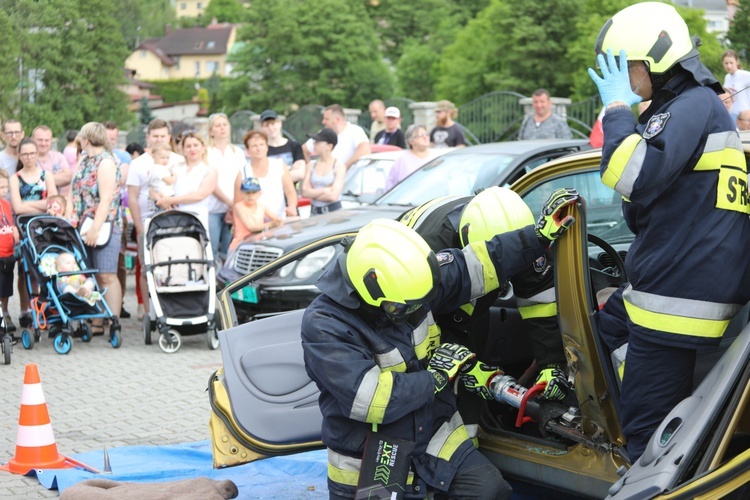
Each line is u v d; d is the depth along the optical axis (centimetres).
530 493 470
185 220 903
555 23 4528
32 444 557
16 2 2216
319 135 1013
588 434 383
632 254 346
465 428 414
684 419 324
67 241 895
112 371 808
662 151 319
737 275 330
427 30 7231
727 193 328
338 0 5916
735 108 858
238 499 507
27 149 946
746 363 314
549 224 370
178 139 1060
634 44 336
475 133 2319
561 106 2133
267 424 468
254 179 920
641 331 341
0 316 861
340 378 367
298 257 498
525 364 476
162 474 538
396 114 1363
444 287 386
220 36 12619
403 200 850
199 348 898
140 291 1027
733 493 308
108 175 911
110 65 2538
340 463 392
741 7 1214
